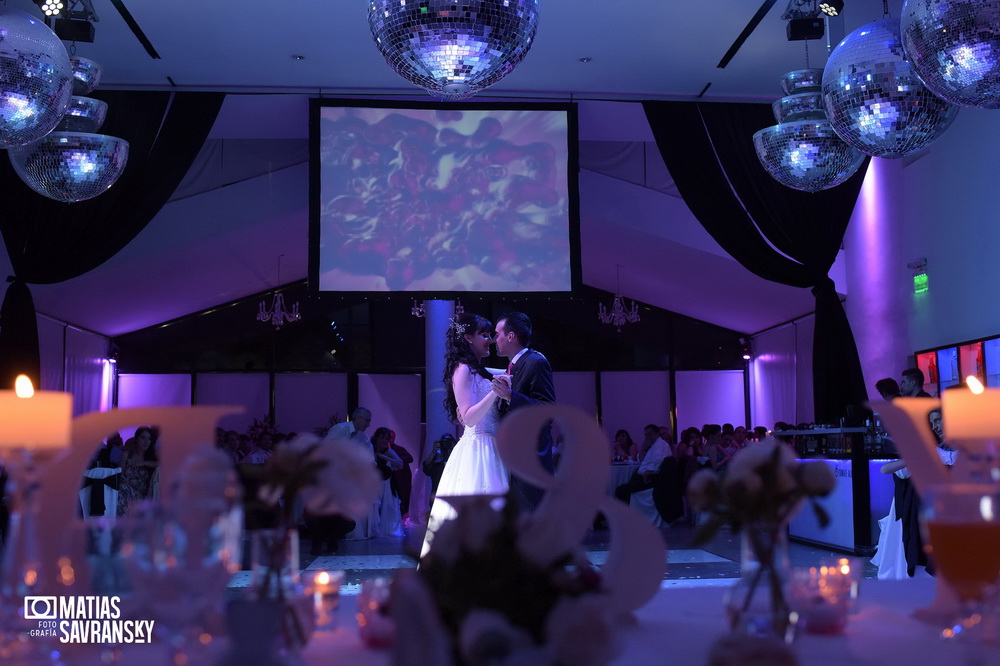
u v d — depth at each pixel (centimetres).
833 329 853
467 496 107
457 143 922
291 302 1527
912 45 309
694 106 906
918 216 847
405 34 363
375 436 1079
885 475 746
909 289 865
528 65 835
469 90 388
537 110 922
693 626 122
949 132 788
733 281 1247
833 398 837
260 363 1525
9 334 833
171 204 1047
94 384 1377
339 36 769
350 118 908
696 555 773
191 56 802
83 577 102
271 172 1058
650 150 1084
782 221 880
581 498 120
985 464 124
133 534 98
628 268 1356
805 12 691
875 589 150
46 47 374
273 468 112
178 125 874
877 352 930
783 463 111
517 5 364
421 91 905
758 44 789
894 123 373
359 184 907
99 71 540
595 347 1594
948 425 126
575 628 86
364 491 115
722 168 897
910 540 553
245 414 1517
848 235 996
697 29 758
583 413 120
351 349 1548
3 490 692
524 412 120
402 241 909
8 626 98
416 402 1560
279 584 108
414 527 1155
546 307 1600
